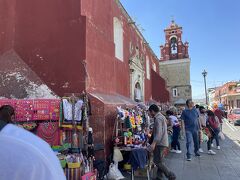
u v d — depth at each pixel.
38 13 8.81
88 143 6.95
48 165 1.14
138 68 16.95
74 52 8.28
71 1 8.55
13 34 8.95
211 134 10.48
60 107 7.26
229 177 7.02
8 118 2.54
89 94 7.89
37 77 8.43
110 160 7.41
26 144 1.13
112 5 11.96
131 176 6.68
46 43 8.59
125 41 14.35
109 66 10.50
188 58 37.81
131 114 8.73
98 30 9.56
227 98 55.03
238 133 18.33
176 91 37.66
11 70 8.44
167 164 8.47
